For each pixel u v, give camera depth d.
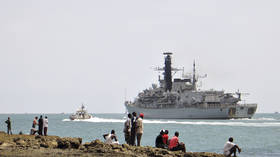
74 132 136.88
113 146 45.81
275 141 100.81
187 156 45.31
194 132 138.62
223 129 156.62
